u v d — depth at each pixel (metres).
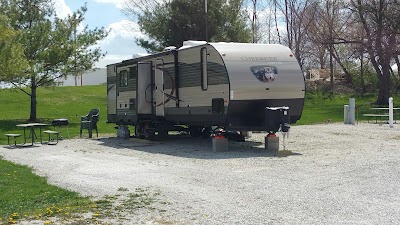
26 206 7.86
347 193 8.28
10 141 20.42
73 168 12.18
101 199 8.31
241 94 14.72
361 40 38.03
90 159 13.94
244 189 8.88
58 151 16.36
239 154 14.20
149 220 6.89
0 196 8.63
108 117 22.12
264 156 13.62
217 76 15.05
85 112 34.38
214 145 15.03
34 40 27.23
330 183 9.19
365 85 48.03
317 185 9.04
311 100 42.62
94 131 24.22
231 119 14.88
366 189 8.56
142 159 13.68
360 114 31.14
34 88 28.70
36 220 6.98
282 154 13.63
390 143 15.99
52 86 29.48
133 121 19.91
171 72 17.41
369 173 10.07
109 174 11.04
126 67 20.31
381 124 24.56
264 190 8.74
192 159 13.38
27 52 27.11
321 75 52.75
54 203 8.06
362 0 36.69
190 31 36.16
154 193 8.71
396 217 6.71
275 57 15.56
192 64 16.23
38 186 9.59
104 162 13.20
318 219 6.70
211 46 15.27
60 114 33.34
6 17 25.34
